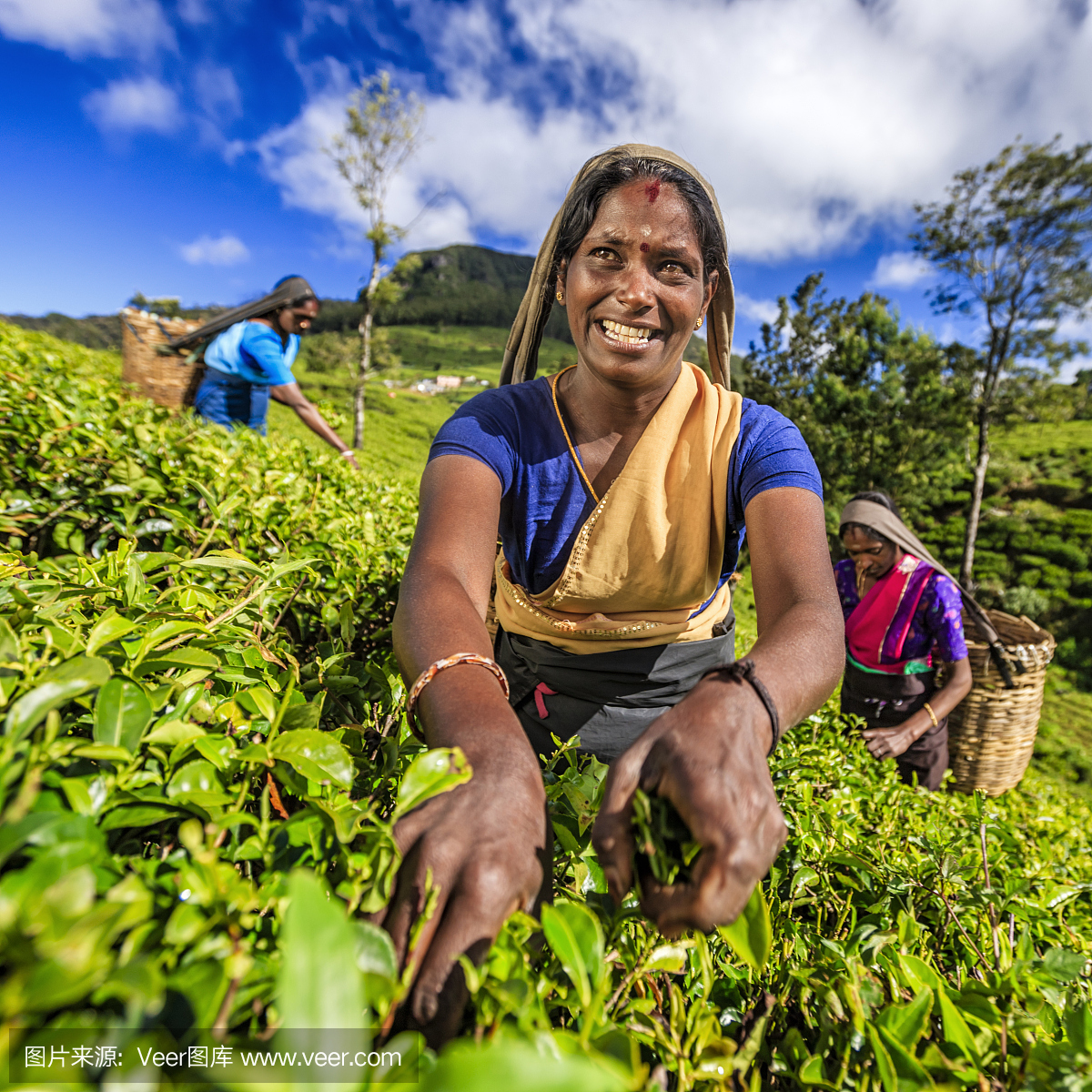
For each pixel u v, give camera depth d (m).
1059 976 0.82
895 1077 0.61
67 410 2.10
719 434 1.31
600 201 1.26
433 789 0.64
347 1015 0.39
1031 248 18.94
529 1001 0.55
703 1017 0.69
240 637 0.99
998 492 32.41
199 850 0.53
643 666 1.44
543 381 1.42
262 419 3.94
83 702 0.69
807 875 1.04
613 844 0.62
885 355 20.52
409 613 0.93
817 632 0.90
